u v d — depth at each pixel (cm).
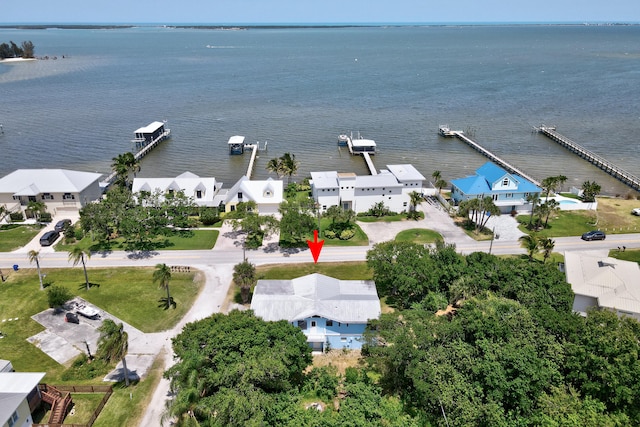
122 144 15300
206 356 4531
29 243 8331
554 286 5909
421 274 6197
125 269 7488
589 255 6869
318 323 5803
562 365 4803
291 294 6041
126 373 5031
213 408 4150
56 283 7081
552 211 9538
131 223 8025
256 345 4722
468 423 4331
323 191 9544
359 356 5781
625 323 5112
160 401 4897
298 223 7912
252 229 8088
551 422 4266
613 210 9962
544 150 14688
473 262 6450
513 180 9731
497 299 5528
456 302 6419
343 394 5069
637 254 8044
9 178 9494
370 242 8488
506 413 4569
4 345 5697
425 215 9662
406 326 5053
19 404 4331
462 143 15562
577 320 5166
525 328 5009
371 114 19150
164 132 16175
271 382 4556
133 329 6034
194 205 9331
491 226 9144
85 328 6059
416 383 4491
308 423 4250
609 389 4491
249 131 16838
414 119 18375
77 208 9512
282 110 19862
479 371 4559
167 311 6419
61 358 5516
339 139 15475
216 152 14725
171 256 7931
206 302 6656
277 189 9750
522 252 8100
